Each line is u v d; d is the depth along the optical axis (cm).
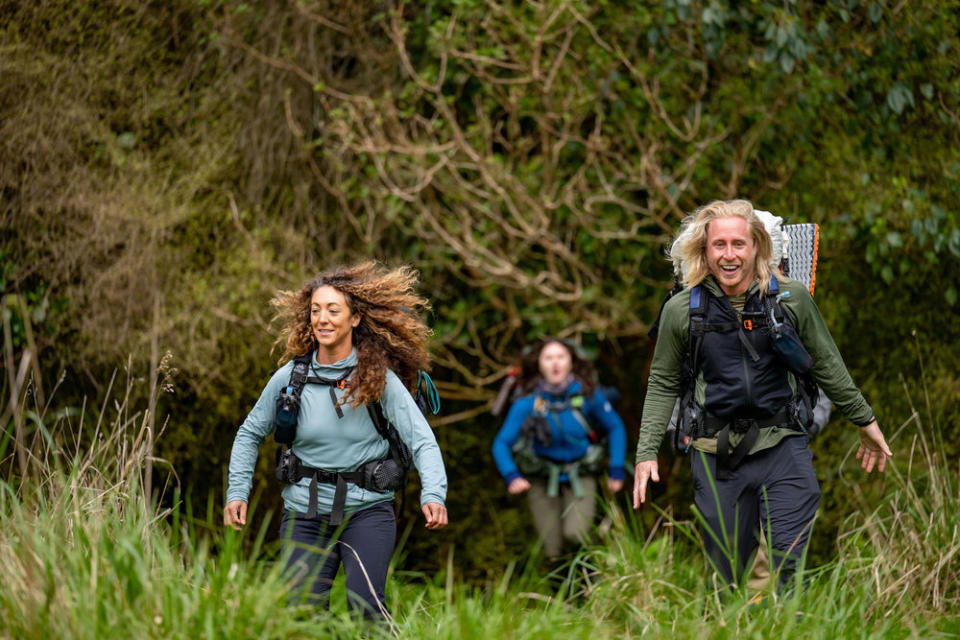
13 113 1577
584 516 1455
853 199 1670
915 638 858
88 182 1620
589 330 1877
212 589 750
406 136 1880
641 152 1739
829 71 1688
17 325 1517
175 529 908
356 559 909
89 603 713
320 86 1703
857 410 987
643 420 1034
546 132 1825
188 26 1756
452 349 2042
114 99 1680
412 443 936
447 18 1780
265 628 734
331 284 941
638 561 1188
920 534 1129
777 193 1773
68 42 1639
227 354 1648
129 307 1598
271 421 965
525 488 1490
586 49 1783
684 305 991
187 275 1656
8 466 1141
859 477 1591
